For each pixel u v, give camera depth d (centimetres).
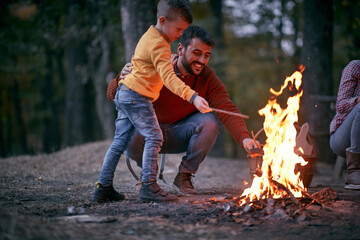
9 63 1742
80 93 1495
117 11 1162
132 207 322
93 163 700
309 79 880
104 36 1212
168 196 339
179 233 253
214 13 1549
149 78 328
